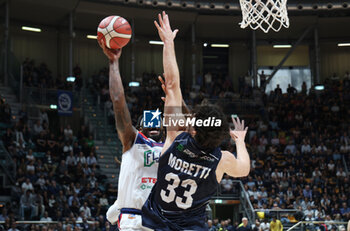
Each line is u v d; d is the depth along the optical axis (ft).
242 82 132.05
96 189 84.84
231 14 128.26
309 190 89.04
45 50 127.95
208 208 79.36
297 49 144.05
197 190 14.40
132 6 120.98
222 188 89.30
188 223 14.49
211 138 14.15
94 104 114.01
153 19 125.59
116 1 118.21
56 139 99.40
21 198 75.36
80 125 110.42
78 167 88.79
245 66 142.51
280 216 76.02
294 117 118.21
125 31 16.56
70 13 119.44
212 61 141.90
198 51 140.87
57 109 104.47
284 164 100.01
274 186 90.43
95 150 100.27
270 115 117.60
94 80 123.03
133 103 113.50
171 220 14.48
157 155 16.94
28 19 123.24
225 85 129.49
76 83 117.60
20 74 100.07
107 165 99.19
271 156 103.30
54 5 115.14
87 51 133.28
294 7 124.88
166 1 120.26
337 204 85.10
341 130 115.03
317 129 115.85
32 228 60.39
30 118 98.73
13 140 87.97
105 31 16.51
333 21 130.93
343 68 143.95
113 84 16.17
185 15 125.39
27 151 89.10
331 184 95.09
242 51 142.82
